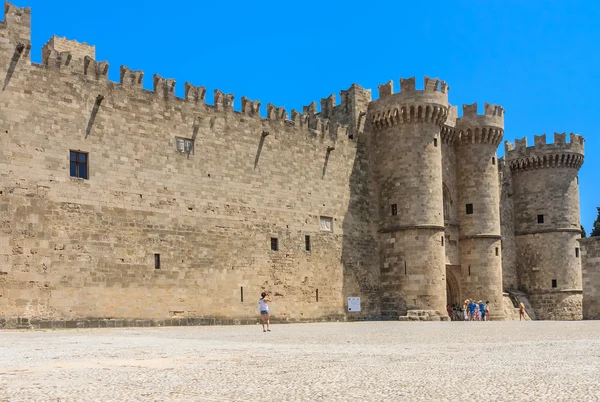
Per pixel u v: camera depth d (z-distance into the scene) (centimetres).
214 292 5044
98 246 4403
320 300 5853
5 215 3997
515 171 8544
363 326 4703
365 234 6334
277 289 5512
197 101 5159
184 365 1730
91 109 4494
